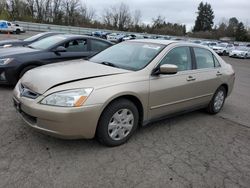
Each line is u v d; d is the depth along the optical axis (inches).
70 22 2856.8
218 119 218.2
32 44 303.9
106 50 202.8
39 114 132.7
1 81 247.9
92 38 309.0
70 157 138.0
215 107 227.0
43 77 146.9
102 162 135.9
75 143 152.3
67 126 131.9
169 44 185.3
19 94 148.1
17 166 126.6
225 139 178.9
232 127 202.5
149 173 130.3
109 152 146.3
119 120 150.8
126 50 189.5
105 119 143.4
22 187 112.7
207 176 132.6
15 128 165.2
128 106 151.9
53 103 131.6
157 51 176.9
